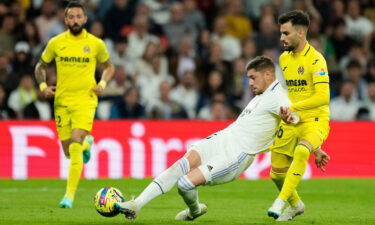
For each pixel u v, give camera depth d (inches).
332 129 1825.8
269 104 945.5
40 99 1929.1
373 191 1491.1
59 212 1083.9
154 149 1756.9
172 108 2058.3
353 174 1817.2
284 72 1056.2
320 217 1079.0
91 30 2186.3
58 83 1224.8
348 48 2421.3
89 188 1450.5
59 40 1218.0
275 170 1042.7
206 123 1802.4
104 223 955.3
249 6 2517.2
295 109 981.8
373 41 2491.4
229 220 1011.3
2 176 1664.6
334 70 2325.3
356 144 1829.5
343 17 2497.5
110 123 1736.0
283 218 1019.3
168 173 926.4
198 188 1489.9
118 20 2319.1
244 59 2257.6
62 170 1694.1
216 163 927.0
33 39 2151.8
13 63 2042.3
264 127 949.2
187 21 2353.6
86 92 1221.1
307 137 999.0
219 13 2458.2
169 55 2298.2
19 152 1681.8
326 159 1040.8
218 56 2233.0
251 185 1563.7
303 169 984.3
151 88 2180.1
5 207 1143.0
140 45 2225.6
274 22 2356.1
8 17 2165.4
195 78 2217.0
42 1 2368.4
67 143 1244.5
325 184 1608.0
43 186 1482.5
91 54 1221.1
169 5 2466.8
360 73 2281.0
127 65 2196.1
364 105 2182.6
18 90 1974.7
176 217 1000.2
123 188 1456.7
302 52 1031.0
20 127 1692.9
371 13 2588.6
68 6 1216.2
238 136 946.1
